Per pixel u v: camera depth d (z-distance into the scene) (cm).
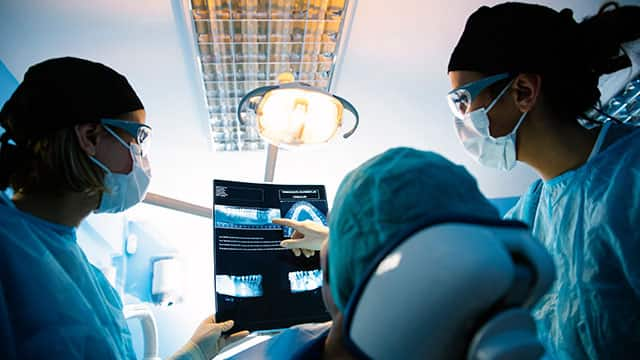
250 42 160
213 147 215
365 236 53
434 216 47
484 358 39
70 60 106
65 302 90
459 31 169
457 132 121
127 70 174
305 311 122
